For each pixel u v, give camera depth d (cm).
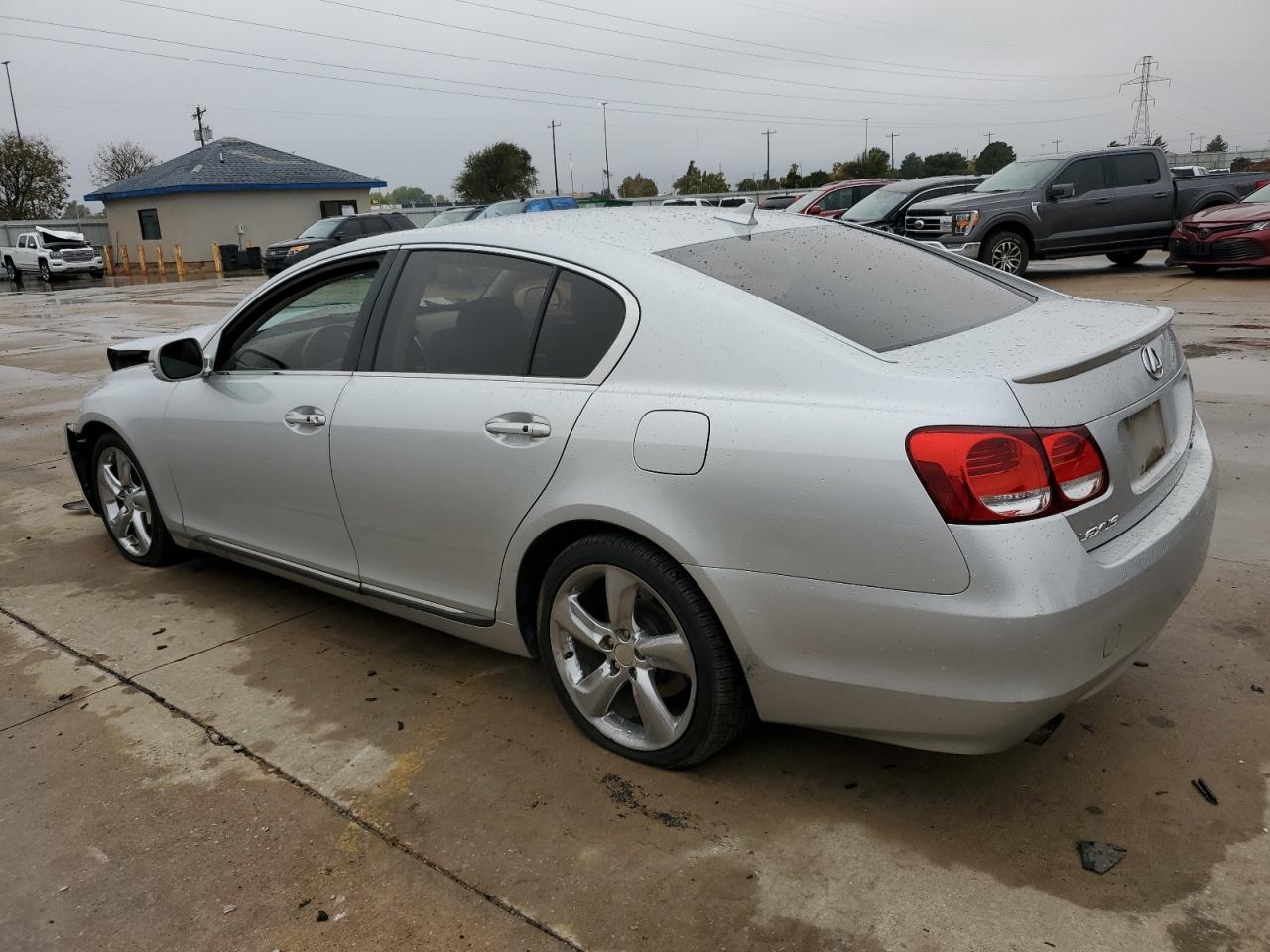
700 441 245
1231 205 1364
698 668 260
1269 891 223
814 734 298
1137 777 266
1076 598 216
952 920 219
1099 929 214
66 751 306
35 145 5316
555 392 279
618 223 315
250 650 373
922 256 335
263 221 3925
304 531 361
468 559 306
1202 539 261
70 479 628
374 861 249
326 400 338
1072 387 231
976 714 221
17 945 226
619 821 260
